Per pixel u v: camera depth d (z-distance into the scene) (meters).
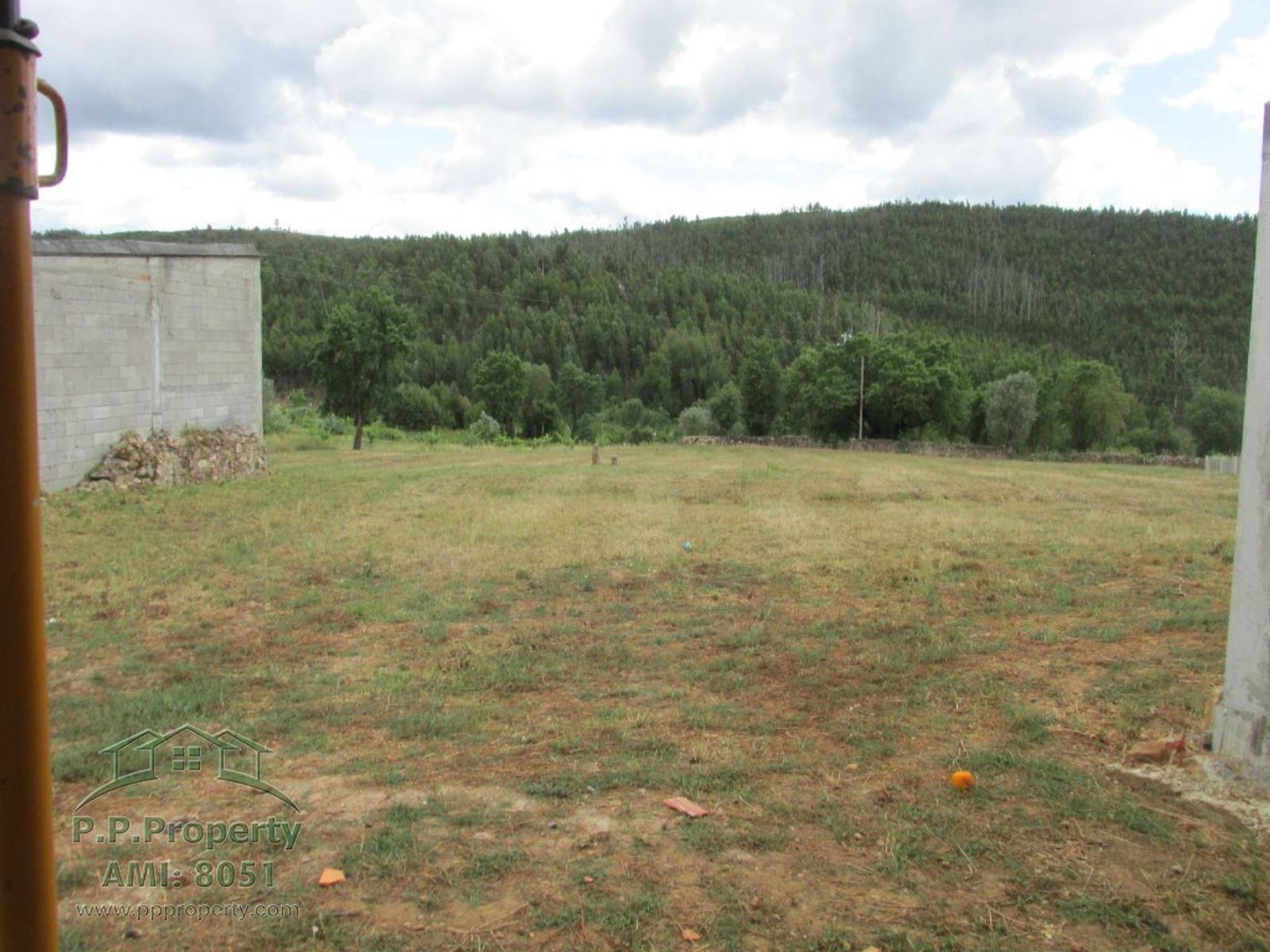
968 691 5.34
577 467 25.33
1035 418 49.56
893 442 50.66
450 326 101.88
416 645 6.51
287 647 6.46
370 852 3.36
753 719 4.90
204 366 18.45
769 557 10.39
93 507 13.29
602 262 135.62
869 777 4.08
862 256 151.38
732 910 2.94
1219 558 10.17
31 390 1.65
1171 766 4.11
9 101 1.60
